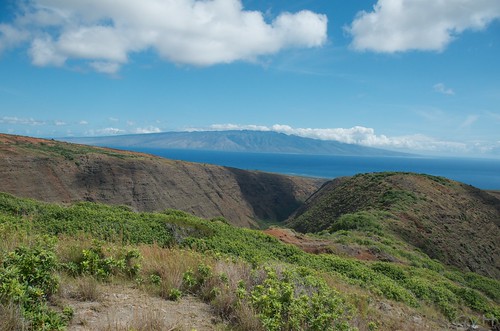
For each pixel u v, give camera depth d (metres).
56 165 69.62
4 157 61.62
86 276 6.86
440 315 14.80
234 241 18.27
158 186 84.12
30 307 4.86
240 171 127.88
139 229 16.03
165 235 16.33
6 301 4.71
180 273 7.96
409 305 14.62
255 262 9.80
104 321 5.27
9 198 19.23
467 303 18.48
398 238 36.88
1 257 5.99
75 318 5.24
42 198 61.72
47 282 5.79
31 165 64.62
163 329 5.18
